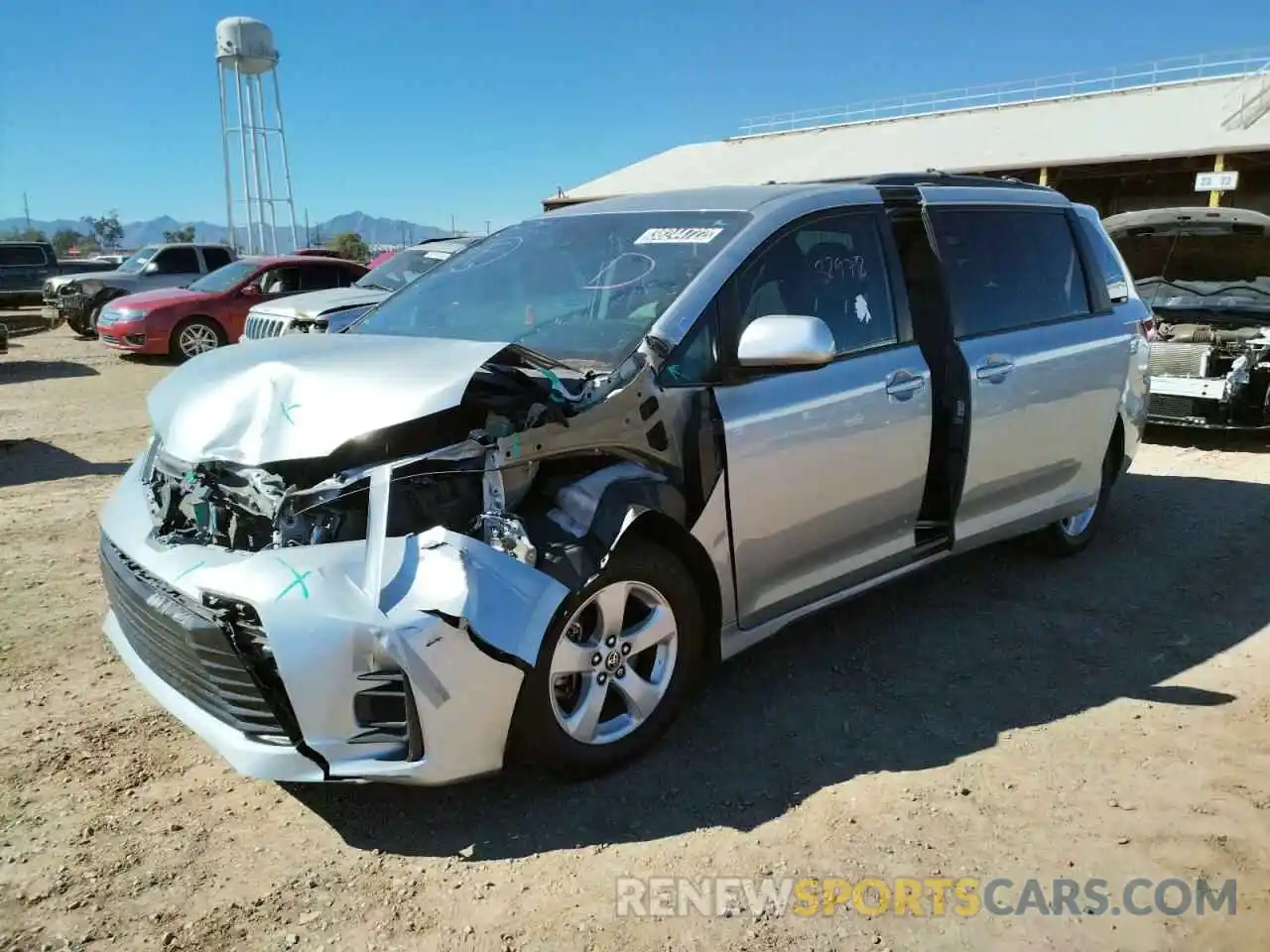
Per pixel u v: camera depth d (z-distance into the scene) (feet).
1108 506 21.35
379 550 9.04
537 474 10.07
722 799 10.26
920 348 13.44
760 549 11.62
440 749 9.07
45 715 11.86
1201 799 10.30
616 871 9.14
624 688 10.56
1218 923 8.50
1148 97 103.71
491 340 12.32
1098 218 18.11
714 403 11.06
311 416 9.62
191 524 10.18
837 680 13.02
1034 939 8.32
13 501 21.70
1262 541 19.03
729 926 8.43
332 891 8.86
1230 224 26.99
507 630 9.14
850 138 121.29
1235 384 26.35
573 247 13.48
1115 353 16.79
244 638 9.02
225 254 65.98
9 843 9.43
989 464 14.43
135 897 8.72
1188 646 14.23
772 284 12.08
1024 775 10.75
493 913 8.58
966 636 14.51
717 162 127.24
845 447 12.28
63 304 64.08
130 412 34.71
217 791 10.38
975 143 104.01
